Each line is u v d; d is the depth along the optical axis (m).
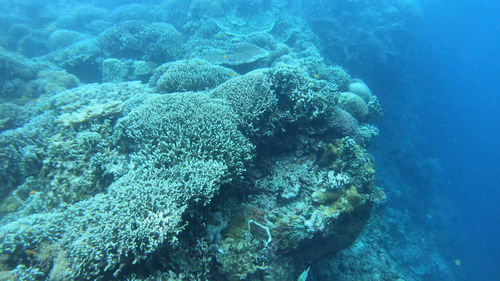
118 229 2.95
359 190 5.54
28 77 10.88
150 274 3.06
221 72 8.05
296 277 4.91
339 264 7.53
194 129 4.28
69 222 3.46
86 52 13.49
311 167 5.73
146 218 3.04
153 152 4.00
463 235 23.11
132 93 7.80
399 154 22.42
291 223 4.66
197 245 3.59
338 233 5.37
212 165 3.77
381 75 21.41
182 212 3.22
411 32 22.58
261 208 4.83
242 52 10.73
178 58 11.98
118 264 2.94
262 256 4.10
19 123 7.71
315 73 10.62
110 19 21.19
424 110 27.52
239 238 4.10
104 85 8.34
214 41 12.26
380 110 9.52
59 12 23.38
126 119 4.80
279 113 5.86
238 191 4.88
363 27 21.09
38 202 4.35
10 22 19.80
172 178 3.63
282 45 12.29
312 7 19.30
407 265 14.99
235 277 3.72
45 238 3.38
